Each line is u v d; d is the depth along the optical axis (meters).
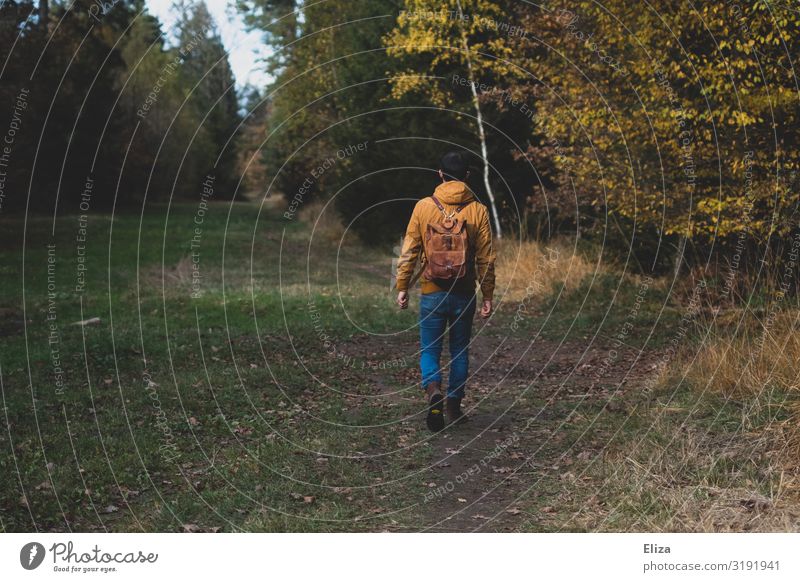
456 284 5.20
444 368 7.69
